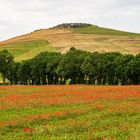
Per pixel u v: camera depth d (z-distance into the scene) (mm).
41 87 67500
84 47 189250
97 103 42125
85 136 25250
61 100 44594
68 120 31641
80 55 110625
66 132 27234
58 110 37312
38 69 116562
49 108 39438
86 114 34844
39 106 40688
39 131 27156
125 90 56438
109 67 101750
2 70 123750
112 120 31547
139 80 96938
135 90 56062
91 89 59594
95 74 104188
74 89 60438
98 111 36750
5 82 130750
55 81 115625
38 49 196000
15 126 29594
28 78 121000
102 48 185375
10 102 43531
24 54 186625
